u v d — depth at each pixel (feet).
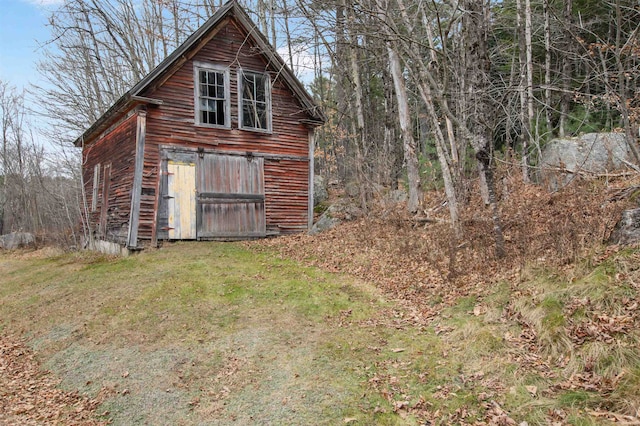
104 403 16.38
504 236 27.71
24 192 80.28
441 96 27.43
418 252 30.04
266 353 19.06
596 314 16.47
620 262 18.65
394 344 19.06
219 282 28.17
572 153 35.22
